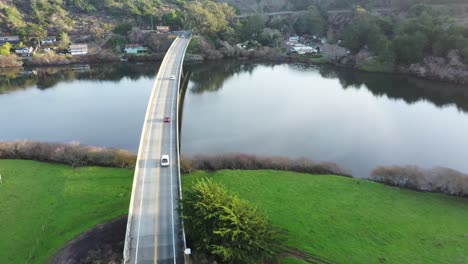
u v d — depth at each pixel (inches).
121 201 2706.7
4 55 7426.2
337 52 7608.3
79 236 2309.3
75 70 7293.3
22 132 4128.9
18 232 2406.5
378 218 2581.2
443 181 2945.4
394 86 6072.8
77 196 2780.5
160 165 2898.6
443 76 6171.3
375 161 3582.7
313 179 3090.6
